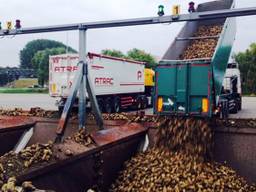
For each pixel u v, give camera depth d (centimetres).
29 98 4369
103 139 727
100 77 2045
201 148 810
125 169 815
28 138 997
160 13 800
